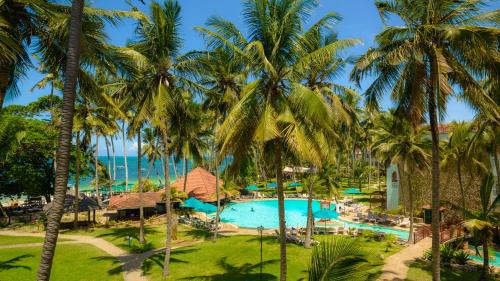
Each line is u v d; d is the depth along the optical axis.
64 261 20.20
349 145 56.88
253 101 11.51
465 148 21.16
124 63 11.68
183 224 34.38
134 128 19.00
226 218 41.34
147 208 38.31
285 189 62.56
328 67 19.94
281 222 12.41
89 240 26.25
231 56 12.70
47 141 36.22
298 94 10.87
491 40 10.66
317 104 10.41
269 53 11.65
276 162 12.34
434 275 12.60
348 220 36.38
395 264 19.08
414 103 12.37
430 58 12.14
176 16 17.05
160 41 16.75
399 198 38.88
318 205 49.50
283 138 11.45
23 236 27.48
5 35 8.69
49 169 38.53
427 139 26.41
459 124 18.83
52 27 10.01
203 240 26.45
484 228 16.27
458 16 11.97
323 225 33.72
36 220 33.50
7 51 8.80
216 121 25.55
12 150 29.72
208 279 16.67
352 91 21.12
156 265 19.33
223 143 11.41
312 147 11.26
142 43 16.98
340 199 50.91
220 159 11.31
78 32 8.08
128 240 25.67
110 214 39.00
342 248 7.48
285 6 11.34
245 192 57.97
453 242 23.61
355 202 48.88
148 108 17.80
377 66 13.15
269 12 11.53
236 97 21.89
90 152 51.88
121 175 147.00
